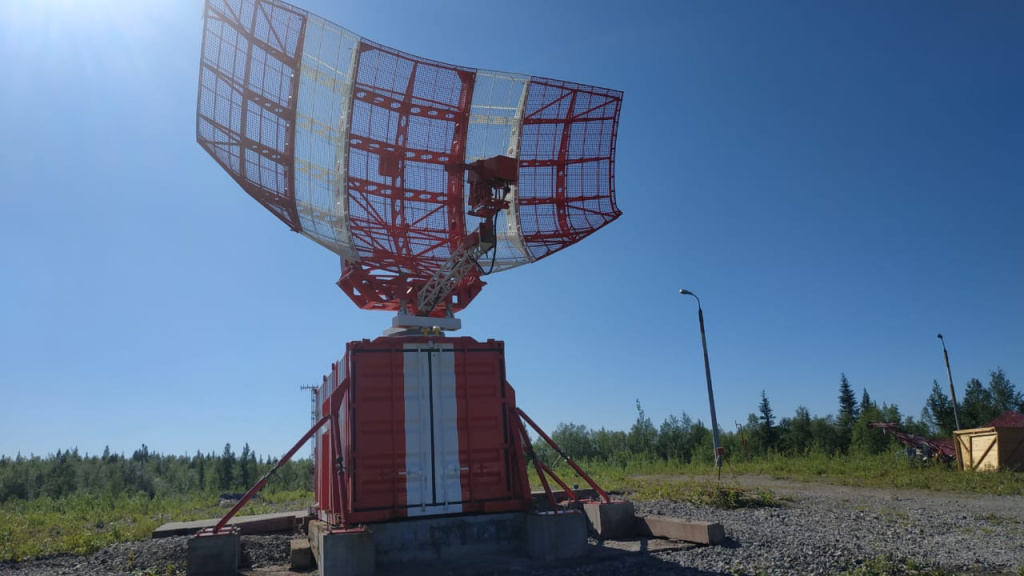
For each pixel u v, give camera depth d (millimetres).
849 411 94688
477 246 14320
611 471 38656
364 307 15867
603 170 17328
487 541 12383
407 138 15984
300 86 14258
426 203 16109
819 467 35062
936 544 12164
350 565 10422
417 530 11992
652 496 21438
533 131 17062
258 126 13742
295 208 13914
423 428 12469
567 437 72500
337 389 12750
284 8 13984
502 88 16875
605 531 13852
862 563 10227
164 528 16875
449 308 15367
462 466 12578
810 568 10016
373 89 15367
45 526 22188
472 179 14492
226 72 13406
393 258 15234
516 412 13219
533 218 17000
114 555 13523
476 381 13039
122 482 65312
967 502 20297
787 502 20094
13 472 65938
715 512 17703
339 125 14930
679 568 10461
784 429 70125
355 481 11875
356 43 14977
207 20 13188
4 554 14383
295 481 57000
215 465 71375
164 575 11844
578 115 17406
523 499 12734
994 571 9797
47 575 12000
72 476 66375
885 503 20016
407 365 12641
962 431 33781
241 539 14758
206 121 12984
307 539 14172
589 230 17031
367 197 15344
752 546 11859
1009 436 31281
